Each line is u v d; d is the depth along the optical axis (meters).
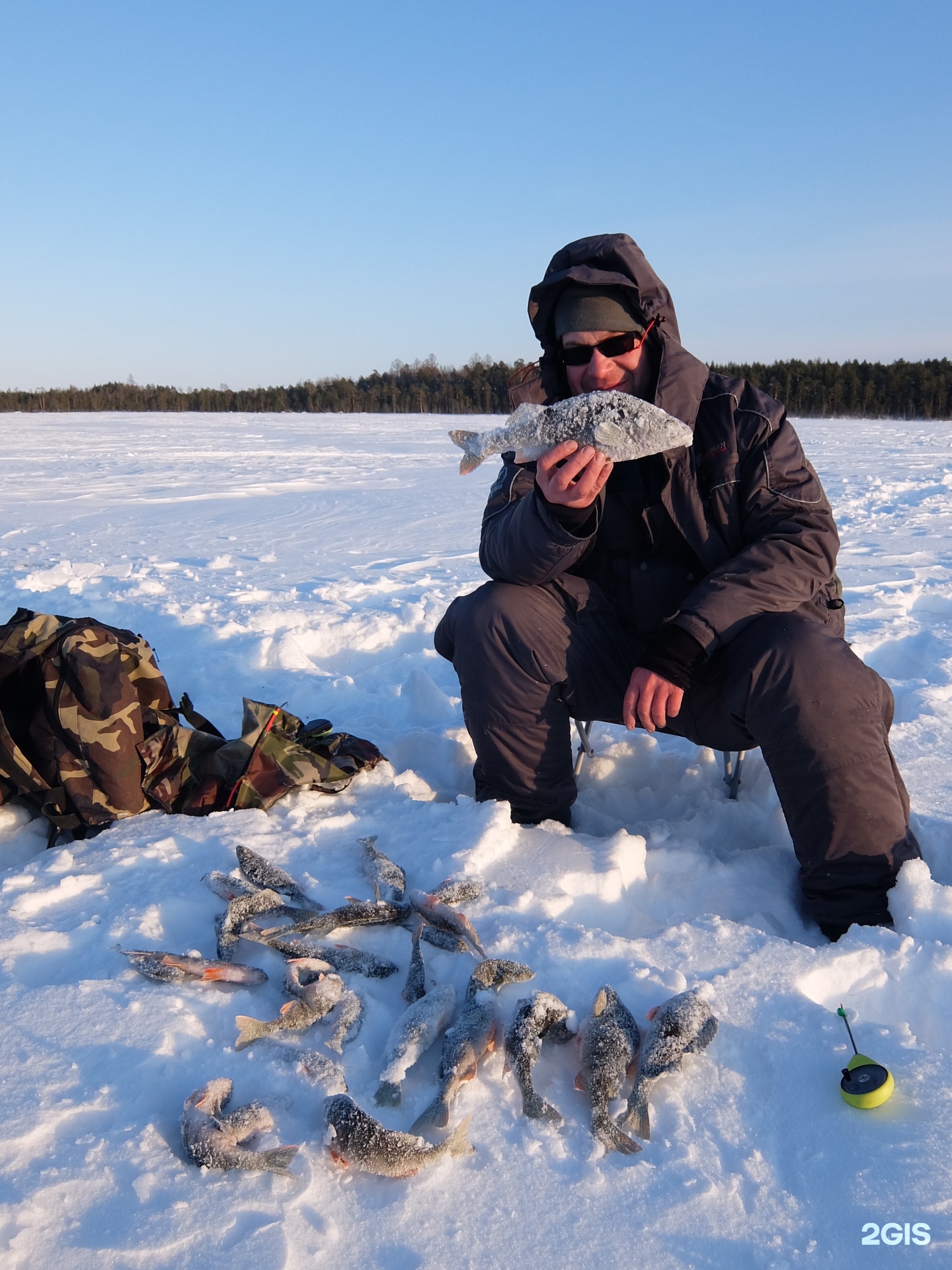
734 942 2.30
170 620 6.21
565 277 2.85
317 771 3.24
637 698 2.67
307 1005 2.05
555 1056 1.98
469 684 3.00
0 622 6.41
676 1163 1.71
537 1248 1.54
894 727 4.04
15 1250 1.51
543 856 2.74
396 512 12.56
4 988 2.14
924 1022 2.13
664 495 2.84
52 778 3.03
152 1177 1.65
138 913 2.44
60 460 21.47
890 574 7.61
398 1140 1.65
